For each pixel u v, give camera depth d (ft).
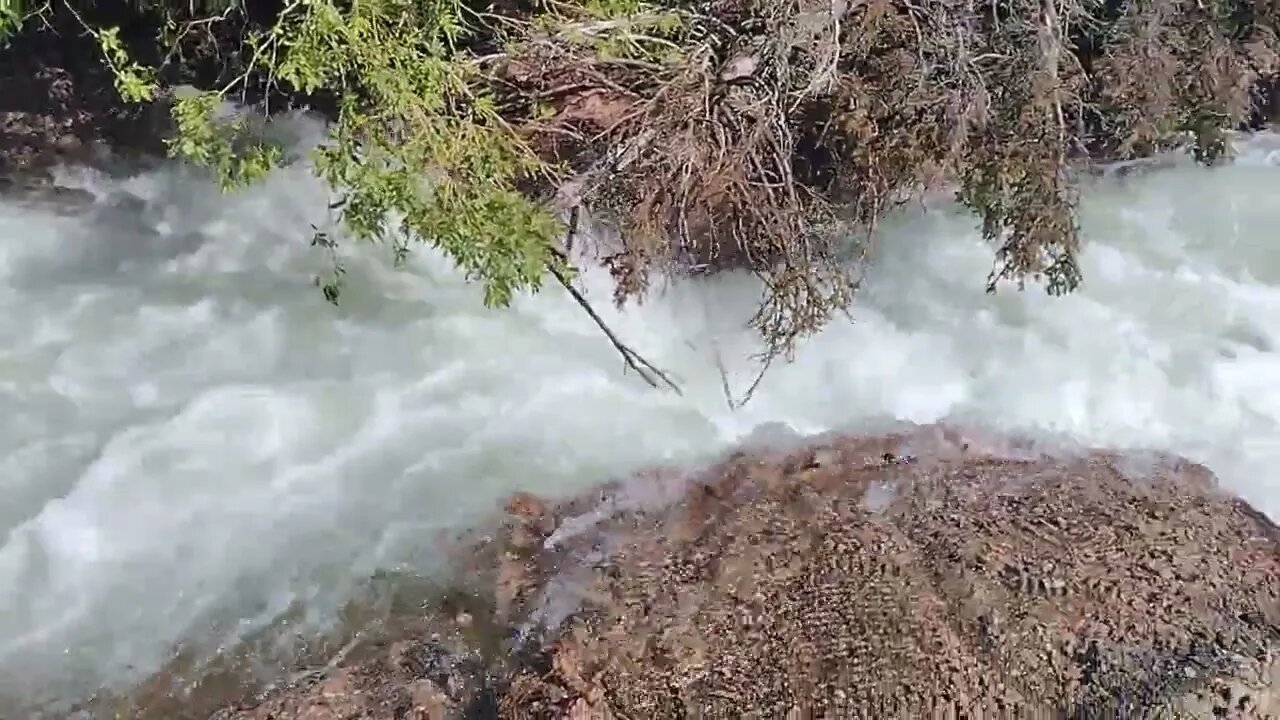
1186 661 22.88
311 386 32.50
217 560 26.96
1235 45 38.58
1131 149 38.65
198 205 39.52
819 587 25.09
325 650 24.85
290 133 38.68
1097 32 36.11
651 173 30.09
